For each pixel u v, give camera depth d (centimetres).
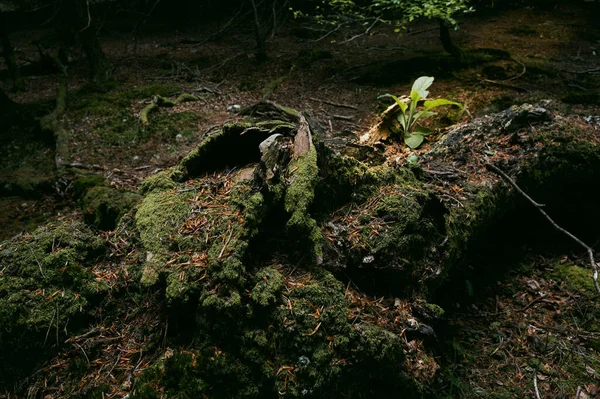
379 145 409
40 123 657
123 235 251
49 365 212
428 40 908
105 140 620
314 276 227
